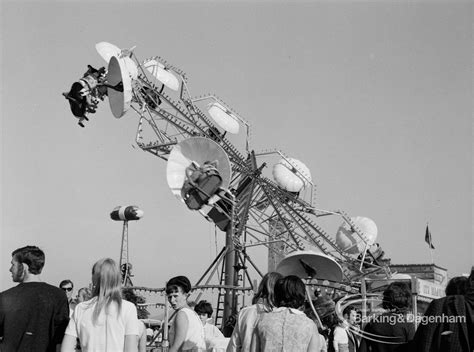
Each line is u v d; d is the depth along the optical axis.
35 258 8.88
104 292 8.41
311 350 8.39
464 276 8.39
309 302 19.08
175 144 30.09
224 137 31.64
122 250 29.22
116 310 8.37
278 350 8.29
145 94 29.58
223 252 30.42
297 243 33.19
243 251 31.06
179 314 10.27
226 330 17.31
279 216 32.88
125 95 25.55
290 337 8.30
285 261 22.11
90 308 8.41
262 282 9.07
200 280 30.06
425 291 19.91
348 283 26.17
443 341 7.71
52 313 8.76
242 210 31.36
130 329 8.42
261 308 8.91
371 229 35.84
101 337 8.27
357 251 35.69
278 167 33.66
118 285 8.49
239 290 29.59
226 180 29.12
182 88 30.84
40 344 8.60
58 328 8.80
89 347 8.25
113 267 8.51
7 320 8.53
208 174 28.78
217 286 28.72
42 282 8.93
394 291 9.34
